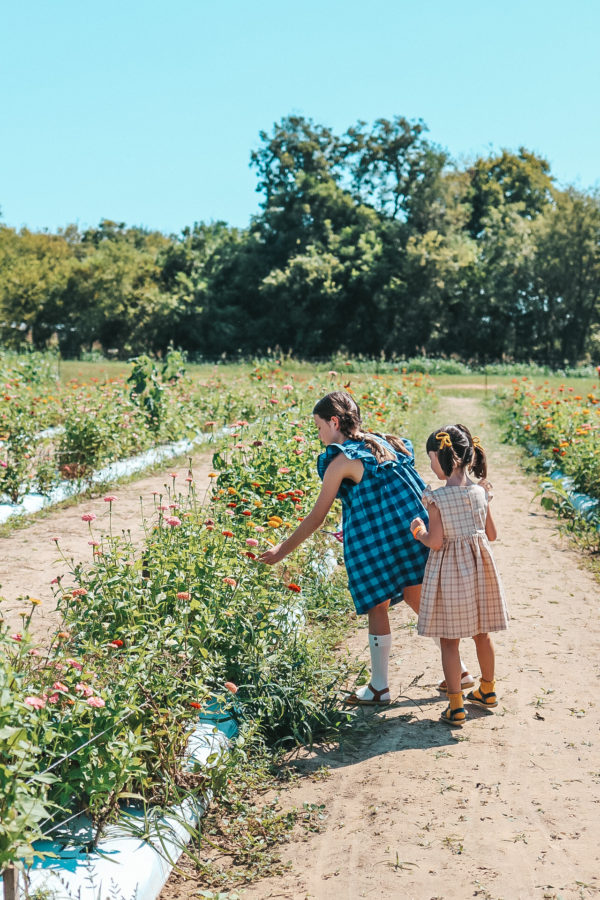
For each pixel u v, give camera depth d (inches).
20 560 248.4
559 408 505.4
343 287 2379.4
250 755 136.4
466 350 2422.5
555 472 411.5
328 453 154.6
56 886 94.6
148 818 110.8
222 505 217.2
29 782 94.1
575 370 1876.2
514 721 147.6
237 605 155.0
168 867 107.0
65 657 128.6
